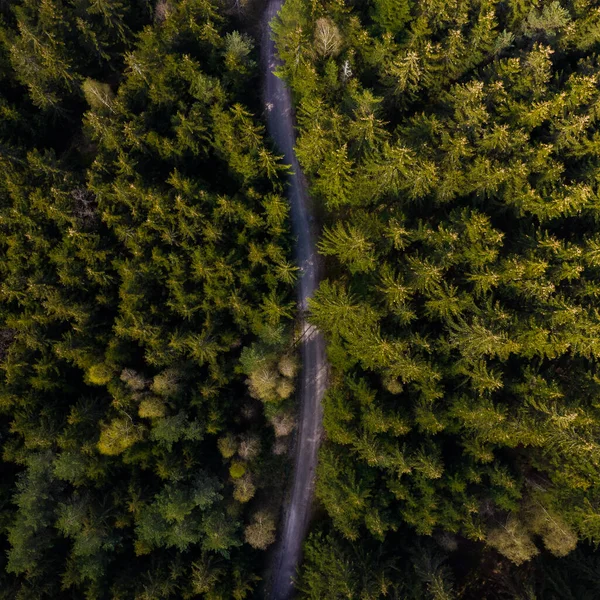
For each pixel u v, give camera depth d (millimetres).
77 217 40719
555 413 36094
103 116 42875
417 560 40625
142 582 39844
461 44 42594
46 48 42094
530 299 39125
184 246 41750
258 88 53000
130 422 40156
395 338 39969
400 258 43219
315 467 50000
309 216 51906
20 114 44250
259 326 44062
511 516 40625
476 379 38781
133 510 39906
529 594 39531
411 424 41469
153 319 42000
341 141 42688
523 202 39906
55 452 40406
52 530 40188
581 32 45094
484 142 39969
